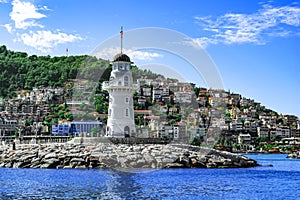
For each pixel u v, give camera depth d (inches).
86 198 1277.1
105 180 1631.4
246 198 1378.0
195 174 1913.1
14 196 1314.0
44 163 2149.4
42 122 5580.7
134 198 1290.6
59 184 1540.4
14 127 5930.1
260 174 2128.4
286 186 1683.1
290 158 4623.5
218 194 1425.9
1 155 2354.8
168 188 1487.5
